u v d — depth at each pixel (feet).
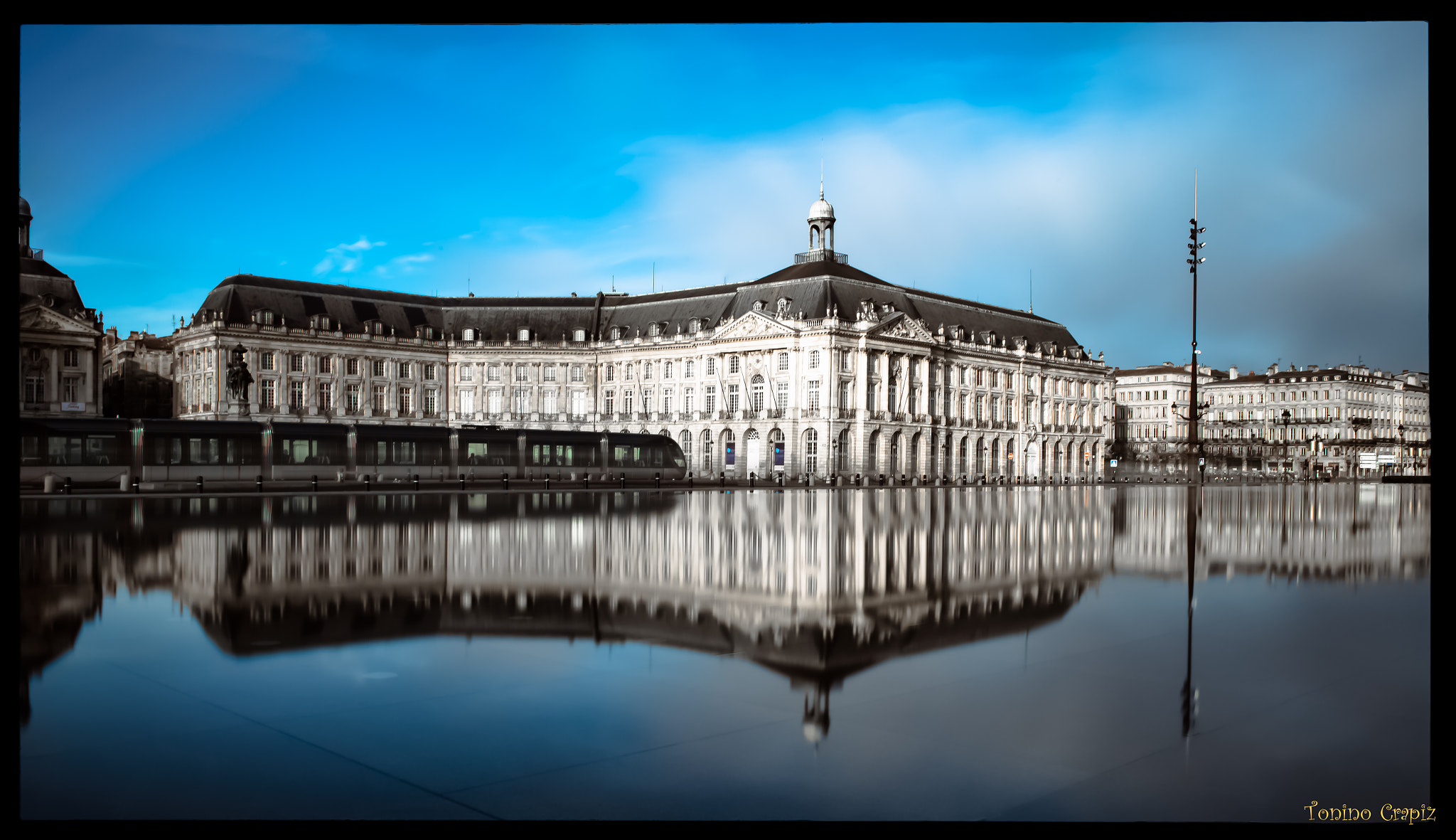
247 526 100.63
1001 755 25.22
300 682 32.86
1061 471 447.01
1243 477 468.75
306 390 383.04
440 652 37.73
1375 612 47.67
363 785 23.16
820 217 389.60
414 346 404.36
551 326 415.23
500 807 21.83
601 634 41.37
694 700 30.55
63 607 48.26
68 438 199.31
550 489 218.59
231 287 374.43
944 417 386.32
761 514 132.98
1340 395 604.08
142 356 476.13
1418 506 174.91
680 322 388.16
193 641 39.83
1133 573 63.62
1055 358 443.73
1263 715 28.81
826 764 24.49
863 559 71.67
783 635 41.06
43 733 27.09
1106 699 30.42
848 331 343.87
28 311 351.87
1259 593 54.34
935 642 39.96
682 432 377.50
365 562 68.13
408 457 249.96
